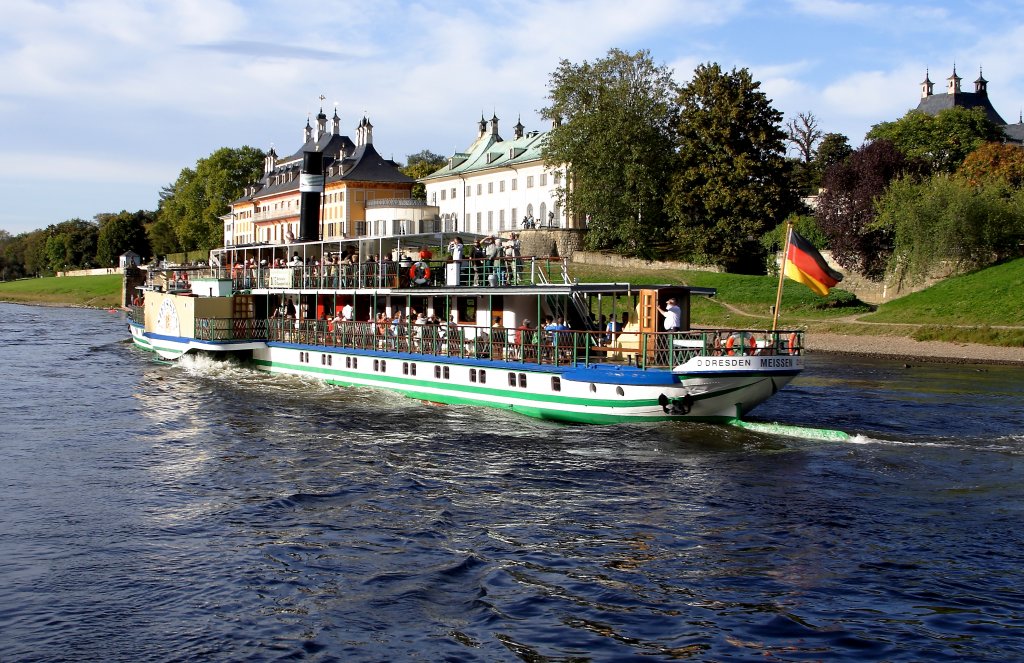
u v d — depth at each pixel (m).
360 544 18.23
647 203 85.94
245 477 23.55
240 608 15.27
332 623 14.67
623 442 26.53
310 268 42.47
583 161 85.62
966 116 110.31
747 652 13.62
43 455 26.33
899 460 24.42
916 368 49.62
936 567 16.77
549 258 31.33
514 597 15.62
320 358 39.91
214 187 149.75
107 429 30.22
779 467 23.69
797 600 15.41
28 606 15.41
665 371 26.27
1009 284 64.81
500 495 21.56
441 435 28.11
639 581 16.27
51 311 116.12
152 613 15.12
